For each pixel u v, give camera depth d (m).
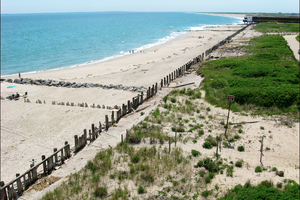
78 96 27.84
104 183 11.34
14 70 42.16
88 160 13.57
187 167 12.49
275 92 21.28
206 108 20.97
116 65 43.62
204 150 14.29
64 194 10.62
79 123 20.72
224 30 102.88
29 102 26.30
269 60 36.47
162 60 45.62
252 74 28.78
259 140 15.48
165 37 90.12
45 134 19.05
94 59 51.16
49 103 25.83
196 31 105.62
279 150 14.31
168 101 22.92
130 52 57.50
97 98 26.94
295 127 17.16
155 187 10.95
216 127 17.41
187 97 23.88
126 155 13.89
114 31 114.62
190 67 37.66
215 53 47.25
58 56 54.34
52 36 95.00
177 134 16.33
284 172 12.14
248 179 11.52
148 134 16.14
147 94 24.77
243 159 13.38
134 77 34.91
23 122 21.23
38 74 38.66
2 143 17.80
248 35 72.38
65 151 14.48
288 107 20.03
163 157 13.39
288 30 78.12
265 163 12.99
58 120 21.47
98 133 17.56
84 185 11.29
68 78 35.59
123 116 20.94
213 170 12.22
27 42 76.88
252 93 21.55
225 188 10.80
